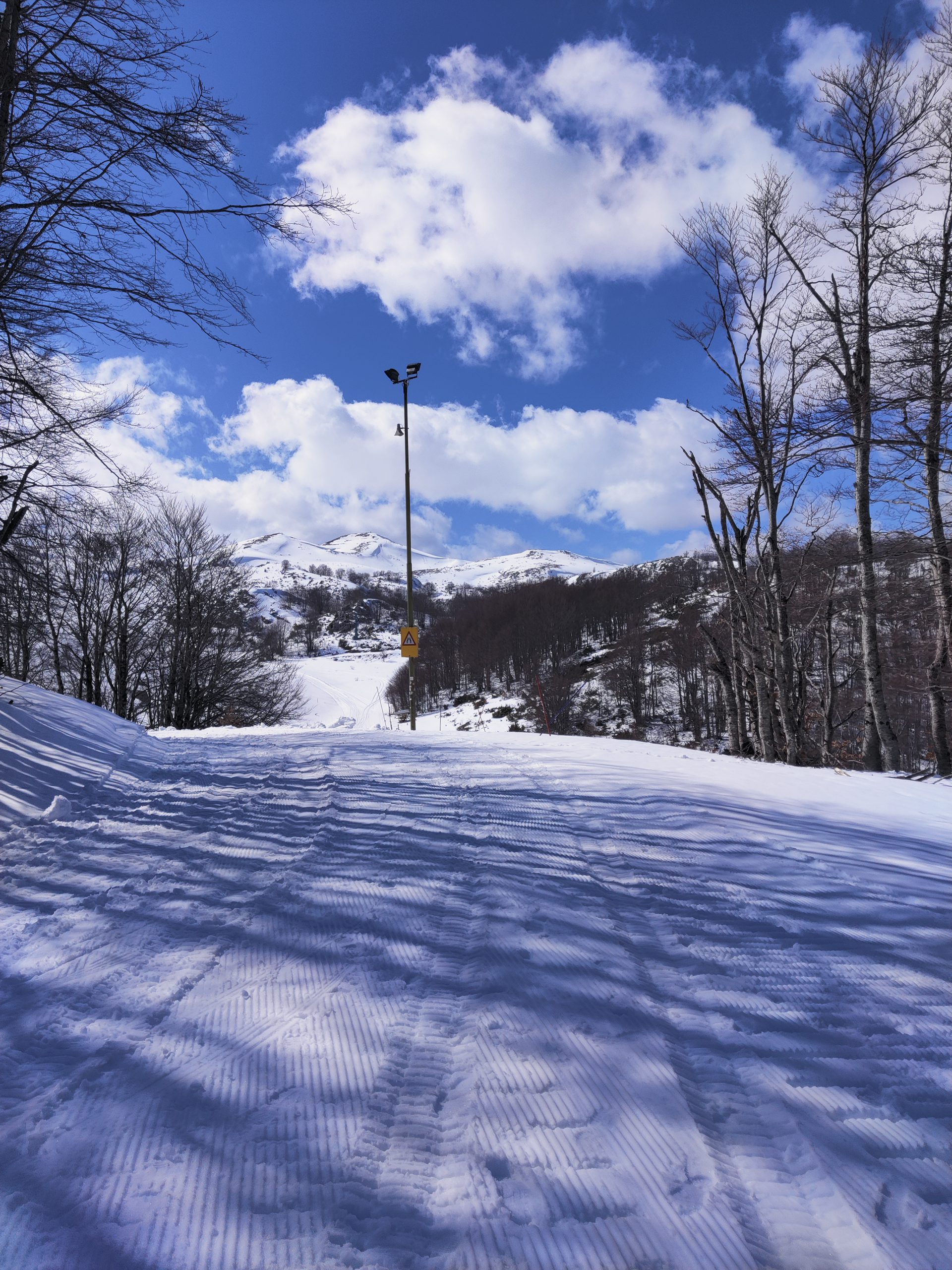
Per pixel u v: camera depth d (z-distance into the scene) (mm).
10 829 4477
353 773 6613
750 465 13141
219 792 5742
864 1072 1903
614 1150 1574
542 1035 2053
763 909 3178
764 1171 1517
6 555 6742
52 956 2572
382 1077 1844
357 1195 1426
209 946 2670
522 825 4586
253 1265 1252
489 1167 1518
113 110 5145
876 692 11703
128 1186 1430
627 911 3102
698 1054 1973
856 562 11531
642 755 8125
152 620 26375
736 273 13047
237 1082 1805
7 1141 1554
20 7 5133
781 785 6492
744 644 13922
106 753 7328
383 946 2686
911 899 3346
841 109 11375
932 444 8469
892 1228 1362
